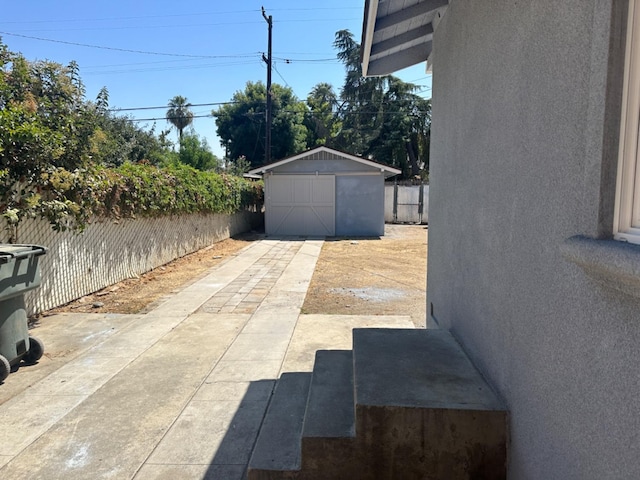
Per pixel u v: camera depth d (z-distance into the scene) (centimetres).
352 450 218
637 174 125
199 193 1152
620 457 120
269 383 371
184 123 4038
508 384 209
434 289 423
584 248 130
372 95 3341
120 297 683
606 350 127
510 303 208
